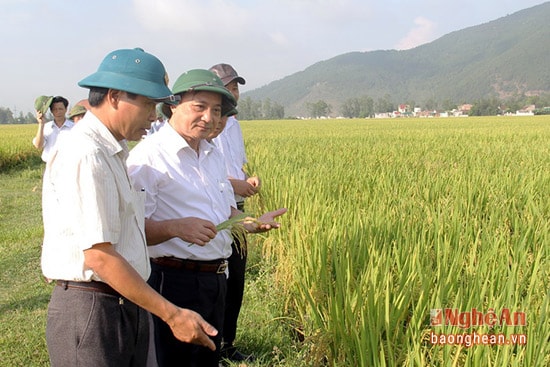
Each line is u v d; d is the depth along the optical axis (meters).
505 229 5.59
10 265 7.00
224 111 3.31
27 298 5.82
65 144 2.30
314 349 3.63
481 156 13.55
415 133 30.44
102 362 2.36
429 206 6.41
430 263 4.14
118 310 2.40
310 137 27.92
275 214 3.55
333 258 4.33
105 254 2.22
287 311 5.01
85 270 2.30
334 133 33.22
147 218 3.02
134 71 2.34
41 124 8.59
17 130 42.84
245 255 4.23
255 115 194.00
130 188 2.44
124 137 2.41
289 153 15.88
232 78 4.51
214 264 3.17
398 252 4.42
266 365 4.17
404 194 7.39
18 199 12.19
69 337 2.35
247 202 9.07
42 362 4.39
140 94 2.31
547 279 4.04
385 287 3.73
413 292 3.71
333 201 6.73
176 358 3.18
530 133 27.47
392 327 3.47
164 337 3.15
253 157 14.62
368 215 5.59
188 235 2.84
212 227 2.88
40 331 4.91
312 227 5.52
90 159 2.22
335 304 3.55
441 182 8.14
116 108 2.34
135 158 3.05
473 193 7.39
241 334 4.66
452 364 2.88
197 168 3.15
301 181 8.03
